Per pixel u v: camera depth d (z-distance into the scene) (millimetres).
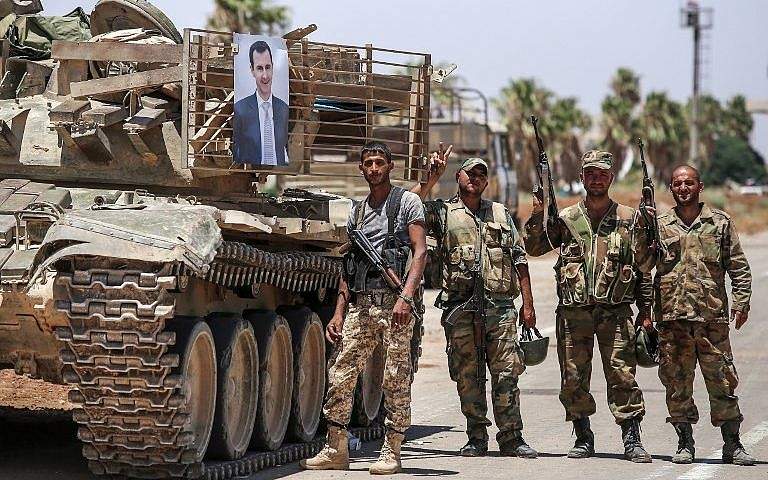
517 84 125375
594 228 16172
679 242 16031
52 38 19125
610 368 16234
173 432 13867
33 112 16688
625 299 16094
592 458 16484
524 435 18844
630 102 148875
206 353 14625
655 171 148500
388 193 15312
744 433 18484
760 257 72000
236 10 70000
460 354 16562
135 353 13453
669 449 17344
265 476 15359
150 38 17828
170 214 13633
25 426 19500
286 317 17844
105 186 16625
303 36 16516
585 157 16141
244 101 15930
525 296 16625
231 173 17281
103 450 14227
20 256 13516
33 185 15258
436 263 16688
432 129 52156
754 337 33656
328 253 18969
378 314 15102
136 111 16469
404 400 15266
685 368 16203
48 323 14039
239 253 14367
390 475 15188
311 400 18438
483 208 16609
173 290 13672
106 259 13359
